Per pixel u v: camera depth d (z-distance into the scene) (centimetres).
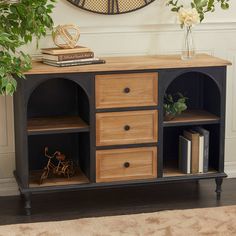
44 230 357
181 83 427
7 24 369
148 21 418
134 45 420
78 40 411
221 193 417
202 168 407
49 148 418
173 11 416
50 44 407
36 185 386
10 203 402
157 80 385
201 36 429
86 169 399
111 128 385
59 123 393
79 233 353
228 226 360
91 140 383
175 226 361
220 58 429
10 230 357
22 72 362
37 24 364
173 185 432
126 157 390
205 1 412
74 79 374
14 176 408
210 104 416
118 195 414
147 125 389
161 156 395
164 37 423
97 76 376
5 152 414
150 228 359
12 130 412
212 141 415
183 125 397
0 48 395
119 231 355
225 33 432
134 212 387
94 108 379
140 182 393
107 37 415
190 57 400
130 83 382
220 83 396
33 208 393
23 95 369
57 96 413
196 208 390
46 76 369
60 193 418
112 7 409
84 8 405
